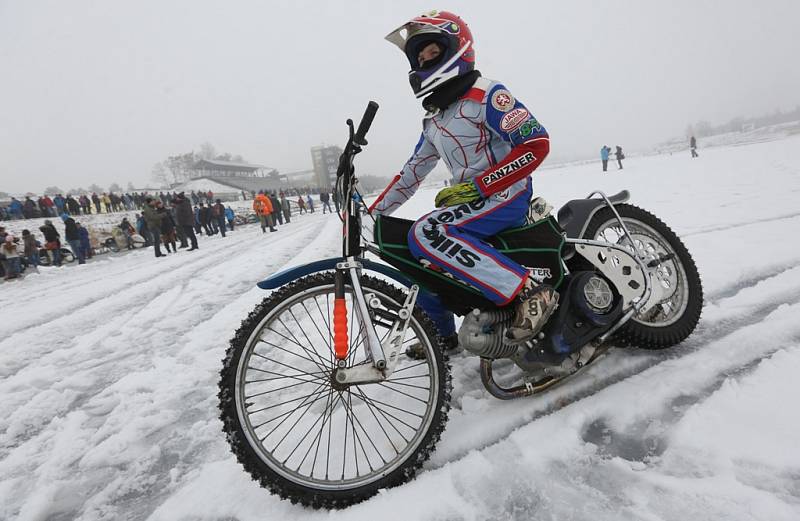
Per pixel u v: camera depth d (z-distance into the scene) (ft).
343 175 5.55
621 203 8.29
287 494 5.12
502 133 5.70
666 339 7.22
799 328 7.29
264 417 7.21
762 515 4.12
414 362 8.39
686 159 77.71
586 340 6.49
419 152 7.11
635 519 4.33
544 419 6.07
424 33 5.68
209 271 24.77
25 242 41.52
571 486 4.89
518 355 6.52
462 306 6.31
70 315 17.83
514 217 6.18
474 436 5.96
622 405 6.08
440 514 4.74
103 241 56.59
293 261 24.25
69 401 9.11
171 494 5.79
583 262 7.22
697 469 4.81
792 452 4.75
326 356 9.52
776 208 17.54
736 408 5.57
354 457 5.94
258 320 5.44
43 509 5.69
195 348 11.44
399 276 6.04
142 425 7.58
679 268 7.89
